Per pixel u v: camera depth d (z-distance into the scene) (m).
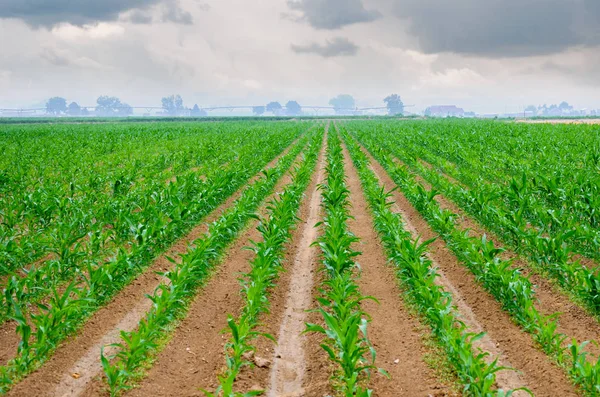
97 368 7.77
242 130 57.16
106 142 40.00
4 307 9.27
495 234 14.07
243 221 15.17
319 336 8.77
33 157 28.97
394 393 7.15
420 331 8.84
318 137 44.66
